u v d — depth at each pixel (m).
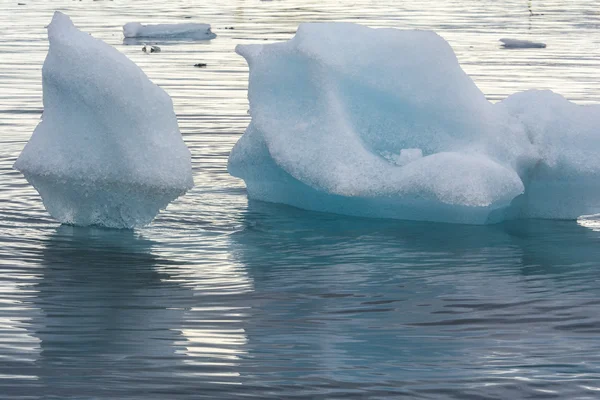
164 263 26.02
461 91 31.69
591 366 19.28
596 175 31.56
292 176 31.97
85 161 28.23
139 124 27.73
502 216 32.03
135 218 29.20
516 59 80.19
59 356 19.45
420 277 25.22
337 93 31.97
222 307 22.64
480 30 105.44
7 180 35.06
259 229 29.97
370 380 18.48
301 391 17.95
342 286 24.38
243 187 35.78
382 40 32.78
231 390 17.97
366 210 31.91
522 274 25.62
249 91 33.47
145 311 22.19
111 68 27.94
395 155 31.56
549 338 20.84
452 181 28.97
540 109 32.88
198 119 50.03
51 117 28.98
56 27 29.20
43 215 30.67
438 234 29.80
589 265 26.58
